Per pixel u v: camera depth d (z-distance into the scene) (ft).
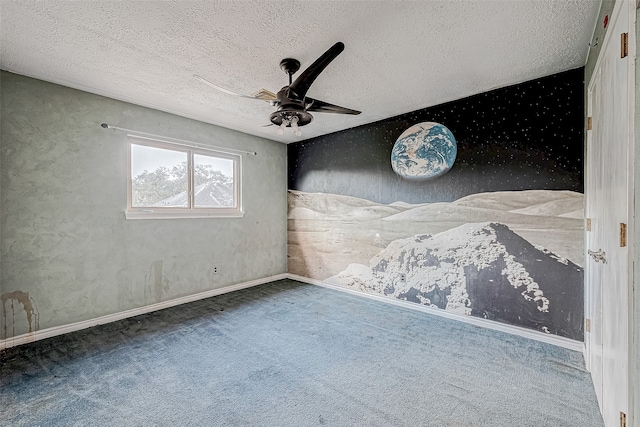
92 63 7.14
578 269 7.36
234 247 12.78
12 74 7.54
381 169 11.45
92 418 4.98
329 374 6.34
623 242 3.91
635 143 3.32
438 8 5.19
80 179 8.66
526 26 5.69
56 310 8.27
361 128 12.09
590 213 6.40
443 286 9.77
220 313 9.98
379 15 5.39
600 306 5.32
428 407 5.31
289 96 6.41
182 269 11.04
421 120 10.32
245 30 5.83
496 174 8.68
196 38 6.11
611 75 4.50
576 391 5.73
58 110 8.25
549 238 7.79
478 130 9.02
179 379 6.13
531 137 8.06
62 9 5.18
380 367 6.61
